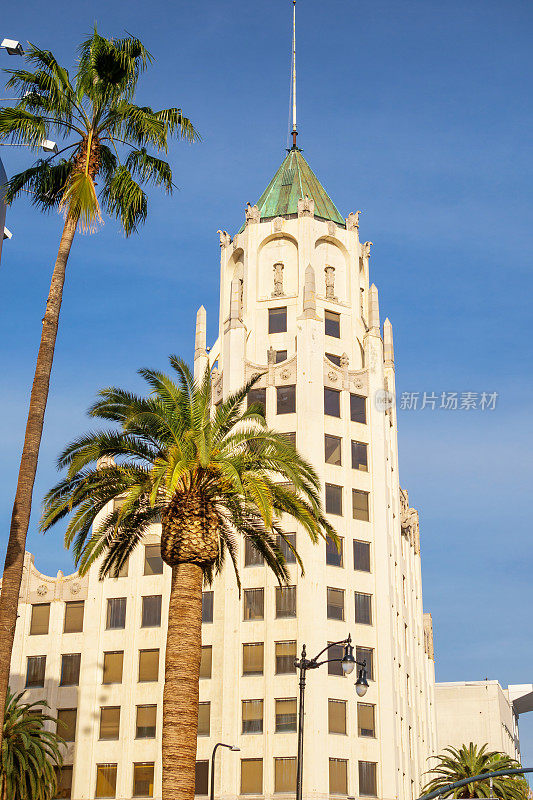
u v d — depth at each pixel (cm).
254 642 6825
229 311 7762
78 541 4291
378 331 7800
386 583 7131
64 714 7350
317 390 7319
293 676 6662
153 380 4006
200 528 3822
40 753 6106
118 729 7138
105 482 4028
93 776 7062
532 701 14512
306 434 7169
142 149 3909
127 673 7225
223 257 8450
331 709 6644
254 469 3994
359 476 7325
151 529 7544
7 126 3669
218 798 6488
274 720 6600
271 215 8262
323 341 7519
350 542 7100
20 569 3138
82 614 7612
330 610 6869
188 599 3753
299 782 4178
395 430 8394
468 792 7481
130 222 3869
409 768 7394
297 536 6975
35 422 3288
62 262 3525
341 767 6538
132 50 3847
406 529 8825
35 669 7569
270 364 7506
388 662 6919
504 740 12912
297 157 8694
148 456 4000
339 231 8144
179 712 3612
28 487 3212
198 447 3678
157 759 6962
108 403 3972
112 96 3800
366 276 8344
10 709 6306
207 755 6650
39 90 3769
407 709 7706
